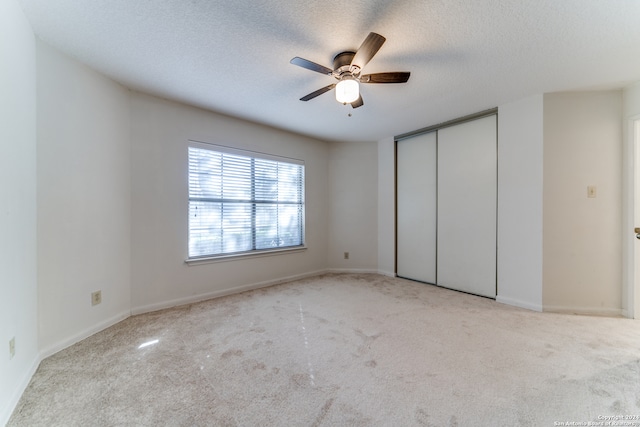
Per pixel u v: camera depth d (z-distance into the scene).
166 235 2.93
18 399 1.48
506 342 2.13
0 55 1.40
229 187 3.51
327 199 4.64
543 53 2.08
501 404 1.44
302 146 4.30
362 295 3.38
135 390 1.56
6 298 1.43
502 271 3.12
